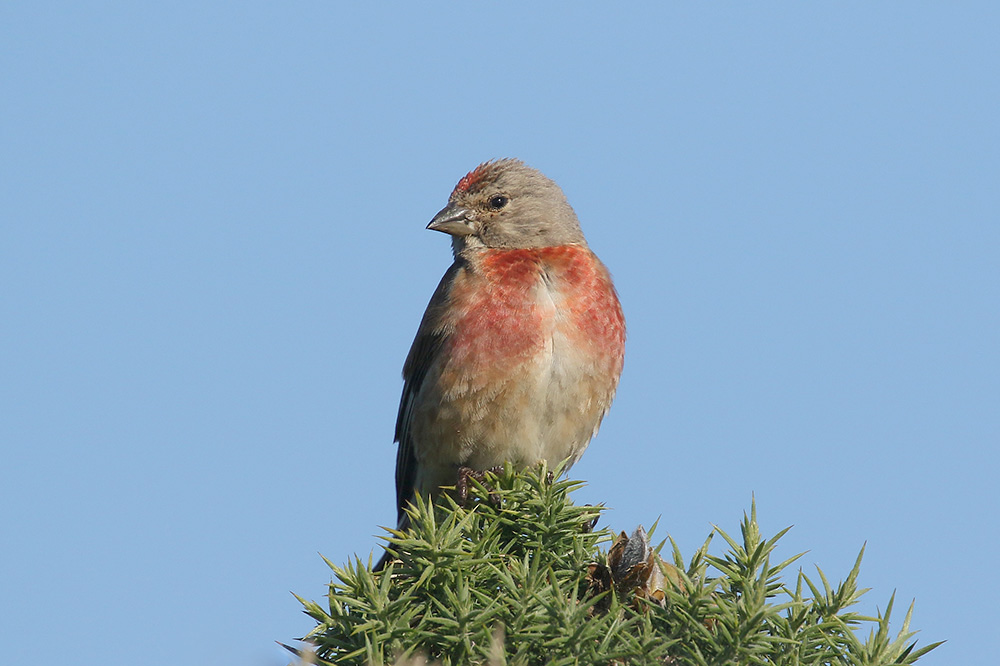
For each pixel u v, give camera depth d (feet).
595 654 14.53
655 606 15.92
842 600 15.33
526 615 14.92
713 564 15.94
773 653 15.24
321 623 15.69
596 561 17.63
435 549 15.88
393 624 15.17
